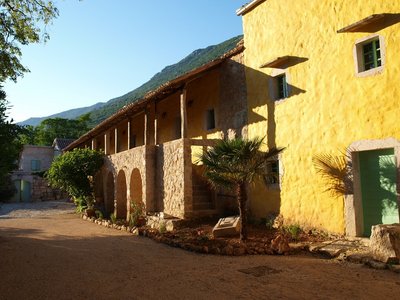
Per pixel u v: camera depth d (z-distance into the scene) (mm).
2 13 10656
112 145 25984
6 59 10648
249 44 12633
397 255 6438
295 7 10719
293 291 5238
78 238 11016
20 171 33094
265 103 11727
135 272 6543
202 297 5047
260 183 11789
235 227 9859
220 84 14125
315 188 9742
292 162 10516
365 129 8484
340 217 9008
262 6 12109
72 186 20094
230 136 13375
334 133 9258
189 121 16125
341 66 9164
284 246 8078
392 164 8211
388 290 5195
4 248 9156
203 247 8297
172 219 12305
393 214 8148
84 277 6234
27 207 27047
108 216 18281
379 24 8266
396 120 7836
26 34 11141
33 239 10875
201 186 14328
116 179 18141
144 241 10211
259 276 6082
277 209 11031
